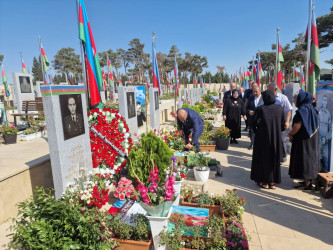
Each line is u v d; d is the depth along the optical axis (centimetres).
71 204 273
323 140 499
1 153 540
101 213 284
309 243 304
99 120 467
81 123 390
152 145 412
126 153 514
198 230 284
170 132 693
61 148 340
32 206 258
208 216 320
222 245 268
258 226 343
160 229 278
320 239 312
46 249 215
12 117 1406
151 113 870
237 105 823
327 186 421
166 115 1455
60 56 5553
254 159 476
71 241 227
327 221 354
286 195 440
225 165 611
